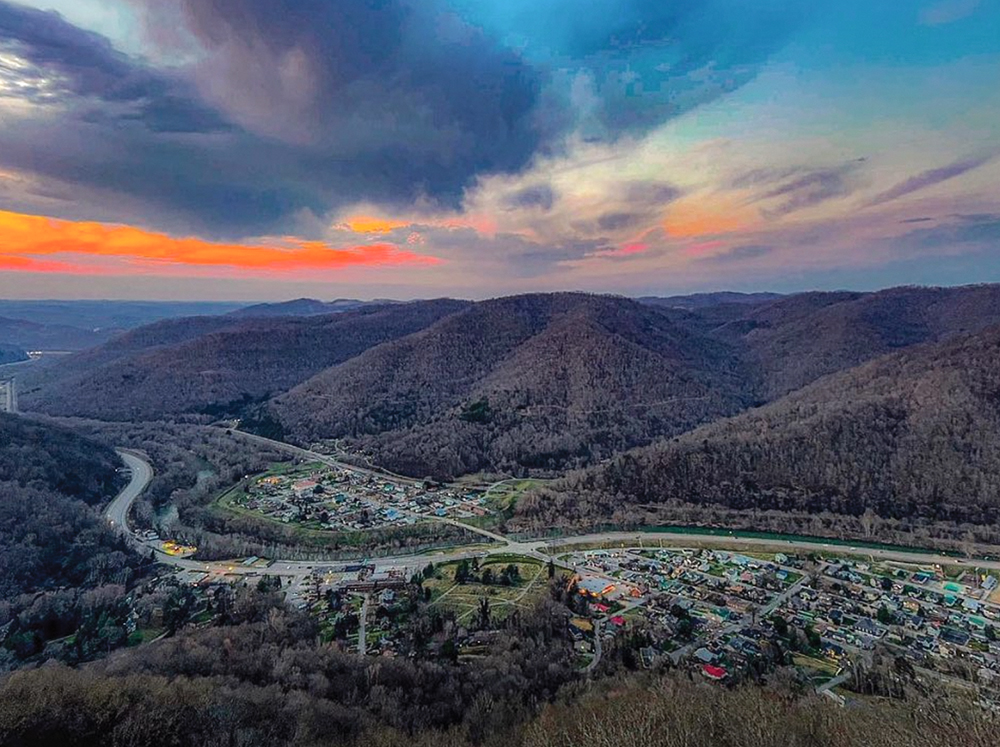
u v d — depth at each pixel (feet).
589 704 226.38
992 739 180.34
